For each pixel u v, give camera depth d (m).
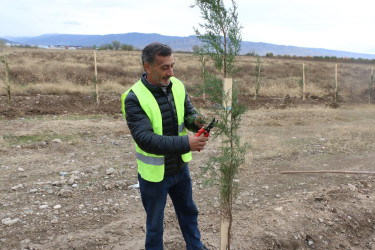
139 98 2.21
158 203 2.50
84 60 30.64
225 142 2.40
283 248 3.34
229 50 2.30
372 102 15.35
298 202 4.16
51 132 7.46
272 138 7.85
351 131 8.52
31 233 3.40
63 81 14.80
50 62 24.94
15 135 7.04
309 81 21.92
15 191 4.46
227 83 2.29
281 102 14.00
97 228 3.57
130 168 5.57
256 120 9.82
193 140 2.13
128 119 2.24
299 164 6.01
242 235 3.44
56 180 4.91
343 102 15.12
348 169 5.72
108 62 29.19
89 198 4.34
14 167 5.39
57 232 3.45
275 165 5.94
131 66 26.64
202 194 4.58
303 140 7.73
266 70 29.86
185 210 2.78
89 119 9.14
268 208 4.04
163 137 2.12
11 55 30.42
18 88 12.40
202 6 2.31
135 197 4.42
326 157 6.44
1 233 3.38
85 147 6.70
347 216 3.92
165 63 2.15
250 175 5.38
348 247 3.54
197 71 23.50
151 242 2.60
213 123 2.22
